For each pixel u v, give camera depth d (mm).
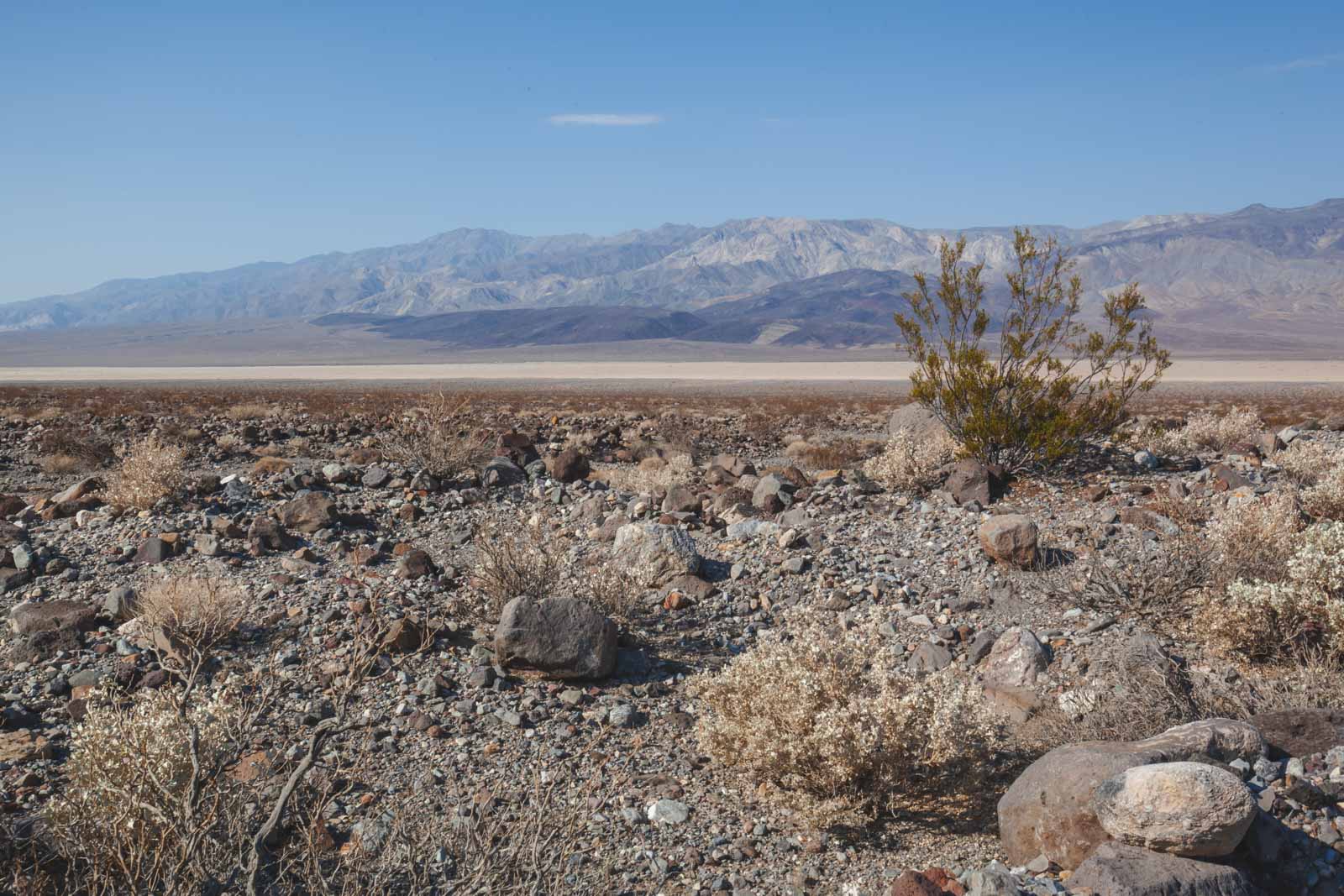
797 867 5414
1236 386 100312
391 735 6898
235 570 10625
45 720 6980
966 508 13078
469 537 12484
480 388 98875
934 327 15969
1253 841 4922
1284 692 6902
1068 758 5449
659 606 10086
